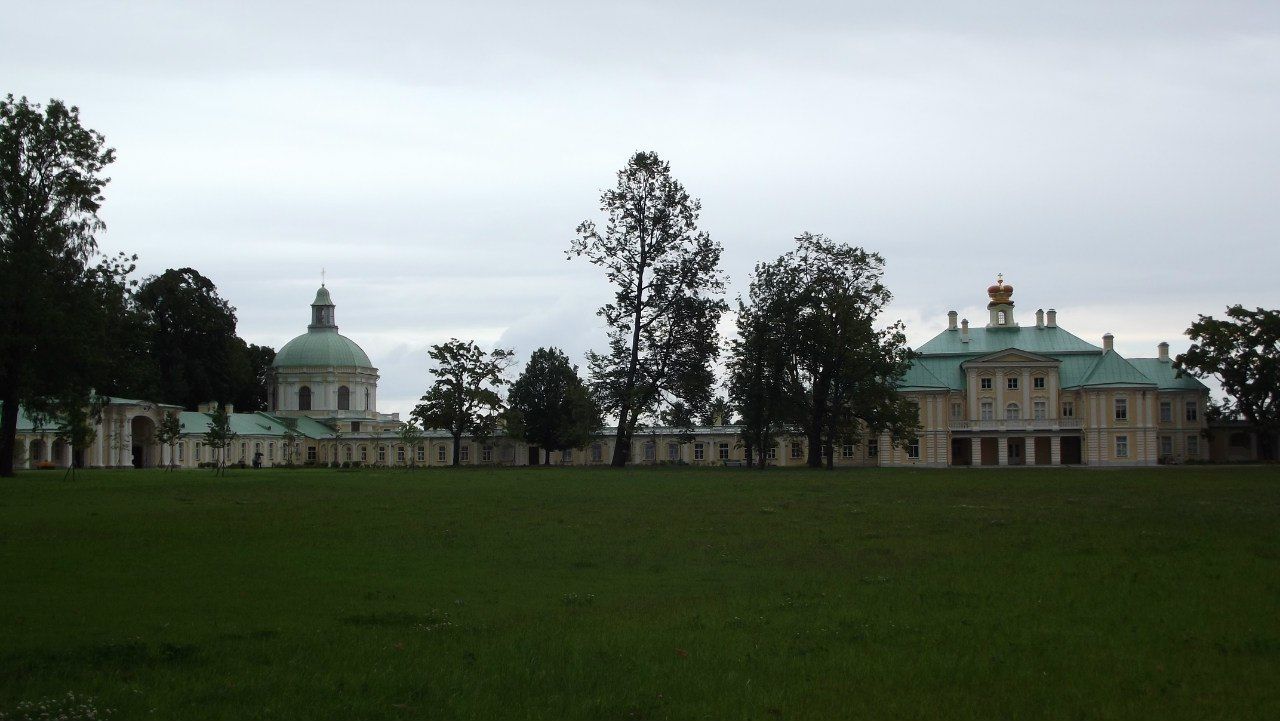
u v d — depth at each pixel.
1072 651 15.57
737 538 28.89
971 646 15.89
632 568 23.61
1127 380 128.25
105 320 68.50
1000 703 13.15
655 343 88.12
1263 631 16.75
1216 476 67.75
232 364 143.25
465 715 12.78
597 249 88.00
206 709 12.96
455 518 34.47
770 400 96.00
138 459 129.38
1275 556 24.67
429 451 158.62
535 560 24.70
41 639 16.30
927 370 134.25
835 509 38.12
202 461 136.88
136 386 87.75
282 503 41.47
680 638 16.45
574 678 14.24
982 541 28.05
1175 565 23.31
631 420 89.69
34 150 65.81
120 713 12.80
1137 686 13.78
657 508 38.56
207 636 16.53
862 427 113.69
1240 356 113.25
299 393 164.50
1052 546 26.83
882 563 24.22
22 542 27.56
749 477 65.69
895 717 12.68
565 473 73.25
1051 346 136.62
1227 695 13.42
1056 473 75.69
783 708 13.00
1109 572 22.42
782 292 95.12
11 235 64.88
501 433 140.50
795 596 20.08
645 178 87.44
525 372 135.12
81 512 36.91
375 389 173.75
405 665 14.87
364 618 17.80
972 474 73.44
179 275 139.25
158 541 27.91
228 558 24.78
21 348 64.25
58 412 72.94
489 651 15.59
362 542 27.88
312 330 170.38
